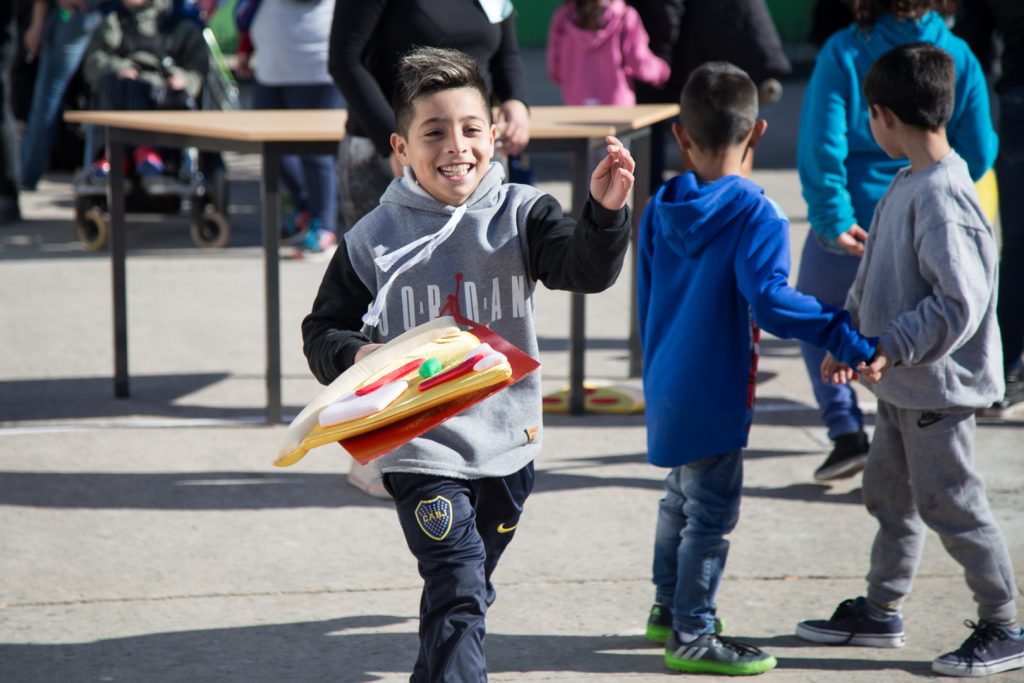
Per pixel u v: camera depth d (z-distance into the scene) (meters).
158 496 10.12
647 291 7.62
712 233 7.05
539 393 6.30
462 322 5.92
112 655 7.51
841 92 9.66
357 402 5.38
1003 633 7.30
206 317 15.80
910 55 7.07
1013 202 11.67
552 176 26.27
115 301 12.62
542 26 53.22
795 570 8.78
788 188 24.08
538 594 8.41
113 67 19.17
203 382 13.28
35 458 10.96
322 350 5.97
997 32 12.90
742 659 7.20
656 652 7.58
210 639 7.74
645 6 16.72
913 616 8.08
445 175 6.03
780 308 6.79
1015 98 11.51
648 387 7.42
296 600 8.32
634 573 8.73
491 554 6.52
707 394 7.10
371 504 10.02
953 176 6.96
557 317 16.23
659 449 7.27
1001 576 7.21
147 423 11.96
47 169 26.72
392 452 6.05
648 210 7.61
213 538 9.30
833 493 10.25
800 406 12.59
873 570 7.65
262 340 14.88
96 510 9.82
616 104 17.80
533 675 7.27
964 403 7.02
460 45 9.90
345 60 9.71
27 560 8.87
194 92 19.52
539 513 9.78
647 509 9.88
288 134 11.30
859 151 9.84
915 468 7.21
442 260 6.13
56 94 23.44
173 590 8.44
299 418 5.54
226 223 19.72
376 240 6.18
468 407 5.71
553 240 6.03
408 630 7.89
